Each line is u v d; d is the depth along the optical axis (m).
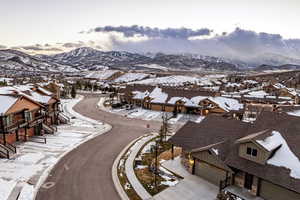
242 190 20.30
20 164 25.44
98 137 37.25
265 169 18.31
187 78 147.50
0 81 98.25
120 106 66.69
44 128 38.09
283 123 21.05
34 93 43.00
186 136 26.78
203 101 56.22
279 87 100.12
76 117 52.62
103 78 167.38
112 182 22.36
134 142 35.06
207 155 22.52
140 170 25.30
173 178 23.50
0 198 18.47
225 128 25.08
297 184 16.25
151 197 19.88
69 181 22.22
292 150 18.44
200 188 21.52
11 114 31.00
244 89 120.38
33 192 19.86
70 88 106.94
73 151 30.41
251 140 19.20
